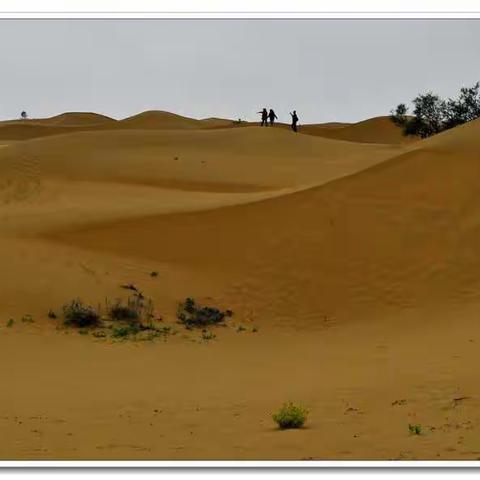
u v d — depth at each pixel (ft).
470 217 163.22
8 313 124.88
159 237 160.25
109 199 210.79
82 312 124.36
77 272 142.10
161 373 98.73
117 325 125.70
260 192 220.43
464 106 432.25
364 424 69.82
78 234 161.07
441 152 183.11
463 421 69.36
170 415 75.66
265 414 75.51
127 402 81.82
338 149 306.76
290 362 106.52
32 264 142.92
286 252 155.63
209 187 237.66
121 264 149.48
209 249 157.07
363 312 139.03
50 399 83.20
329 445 62.64
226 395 85.20
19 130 558.97
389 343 117.19
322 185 173.68
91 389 88.63
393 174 176.04
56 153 264.31
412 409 75.10
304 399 82.02
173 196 212.23
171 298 138.41
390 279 148.15
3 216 184.14
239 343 120.98
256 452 61.05
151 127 576.20
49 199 219.61
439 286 145.79
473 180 173.47
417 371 93.97
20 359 104.99
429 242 157.48
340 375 95.76
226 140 305.73
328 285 146.51
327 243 157.89
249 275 149.18
